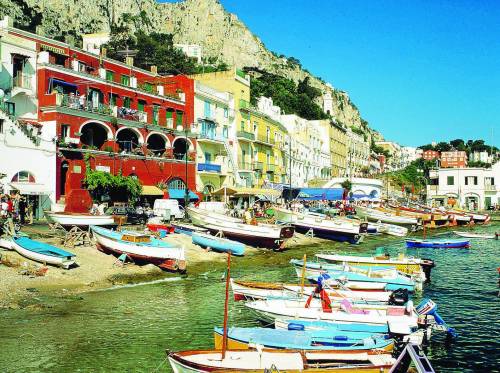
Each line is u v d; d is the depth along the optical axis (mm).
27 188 34156
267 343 13750
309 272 25016
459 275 30188
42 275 23156
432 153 186125
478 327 18781
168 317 18750
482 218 74875
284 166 78750
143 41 137125
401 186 128625
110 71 48125
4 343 15328
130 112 44625
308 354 13195
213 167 55781
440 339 17391
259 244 38375
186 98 53156
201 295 22500
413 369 11133
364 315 17000
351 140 130375
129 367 13844
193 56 177000
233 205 57531
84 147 39500
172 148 49906
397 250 42969
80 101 39625
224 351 12664
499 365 15023
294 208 55188
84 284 23109
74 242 28609
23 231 30172
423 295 24312
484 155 172125
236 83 64062
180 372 12391
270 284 21078
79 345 15430
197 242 34500
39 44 40062
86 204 38594
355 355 13289
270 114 78000
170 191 48125
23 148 34469
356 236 46344
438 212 71875
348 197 81750
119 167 42656
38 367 13648
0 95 33875
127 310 19484
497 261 36469
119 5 178875
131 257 27422
